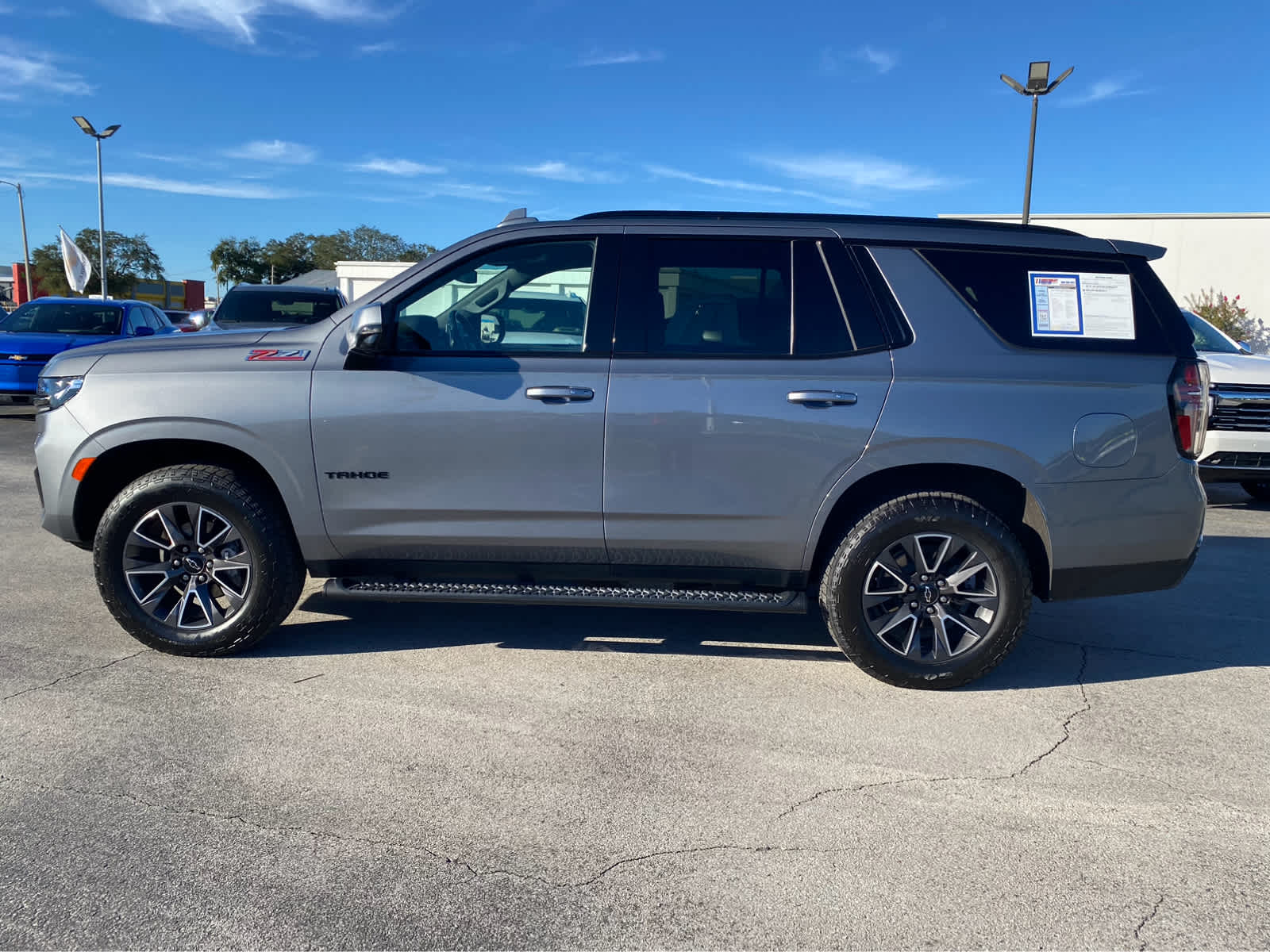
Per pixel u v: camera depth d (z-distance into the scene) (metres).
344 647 4.37
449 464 3.91
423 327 4.00
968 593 3.91
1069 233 4.03
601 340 3.91
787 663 4.30
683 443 3.84
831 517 4.04
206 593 4.10
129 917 2.37
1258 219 22.25
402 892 2.51
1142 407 3.84
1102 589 3.94
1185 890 2.58
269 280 78.69
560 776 3.17
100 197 31.70
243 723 3.52
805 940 2.35
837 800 3.04
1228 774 3.27
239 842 2.72
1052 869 2.67
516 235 4.02
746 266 3.96
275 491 4.12
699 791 3.08
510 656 4.30
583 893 2.52
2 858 2.61
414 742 3.40
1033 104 17.86
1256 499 9.19
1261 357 8.75
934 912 2.46
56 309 13.10
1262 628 5.00
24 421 13.20
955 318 3.88
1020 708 3.84
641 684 4.01
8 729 3.42
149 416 3.94
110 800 2.94
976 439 3.78
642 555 4.00
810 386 3.81
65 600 4.98
